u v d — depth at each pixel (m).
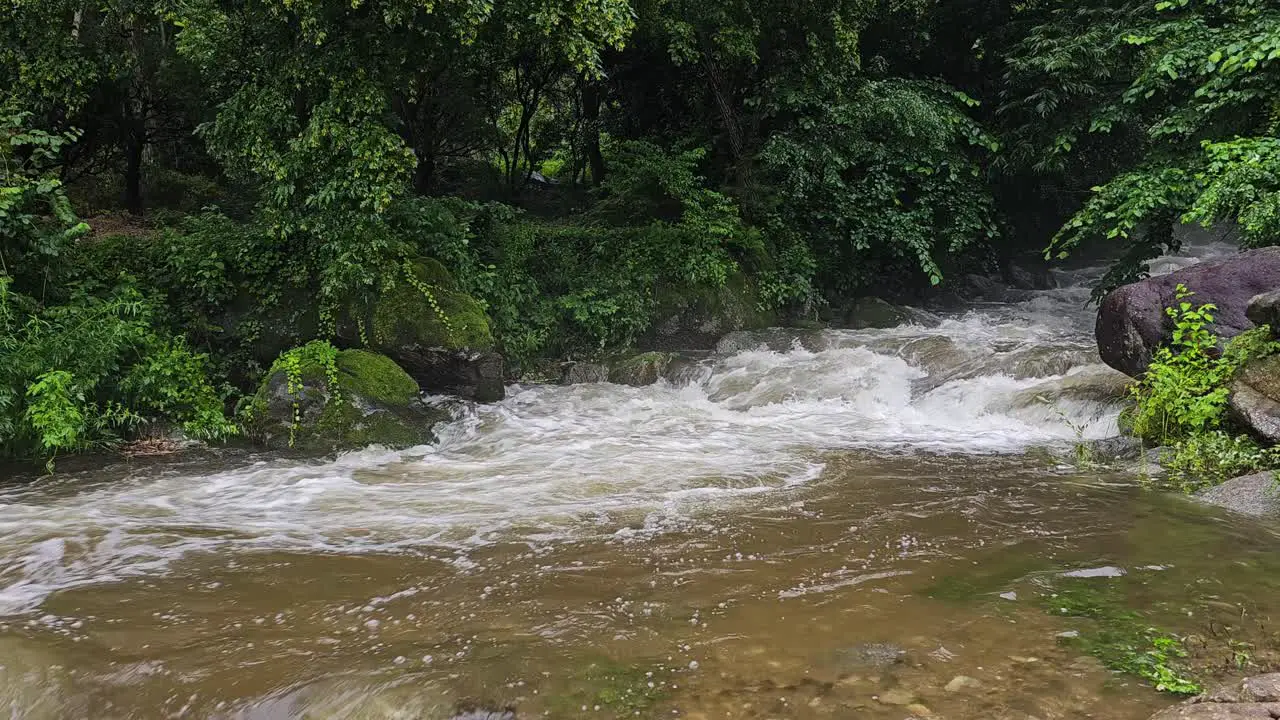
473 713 3.38
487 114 18.67
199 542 5.73
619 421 10.23
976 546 5.33
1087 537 5.48
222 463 8.30
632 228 14.83
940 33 18.38
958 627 4.08
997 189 18.86
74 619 4.40
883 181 15.73
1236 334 7.59
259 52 10.30
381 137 9.93
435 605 4.52
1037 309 17.05
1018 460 7.84
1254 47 10.05
